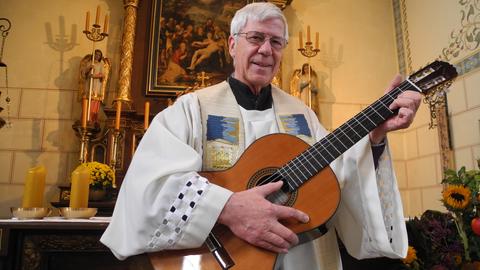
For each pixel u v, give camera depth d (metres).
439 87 1.46
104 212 3.03
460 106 3.13
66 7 4.04
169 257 1.22
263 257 1.17
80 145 3.55
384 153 1.52
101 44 3.99
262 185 1.28
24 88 3.78
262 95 1.78
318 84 4.10
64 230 1.88
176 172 1.28
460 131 3.11
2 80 3.76
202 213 1.20
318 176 1.38
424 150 3.65
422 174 3.66
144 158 1.36
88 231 1.89
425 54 3.74
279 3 4.10
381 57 4.28
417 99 1.39
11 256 1.82
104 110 3.56
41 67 3.85
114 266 1.93
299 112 1.84
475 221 1.88
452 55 3.31
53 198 3.55
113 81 3.89
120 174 3.43
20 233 1.85
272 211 1.19
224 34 4.03
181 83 3.84
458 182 2.07
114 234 1.32
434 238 1.99
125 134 3.57
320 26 4.30
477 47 3.01
